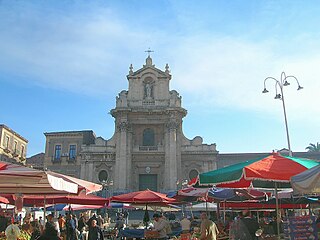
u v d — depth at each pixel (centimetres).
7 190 1313
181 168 5538
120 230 2336
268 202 2319
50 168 5941
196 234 1678
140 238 2284
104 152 5625
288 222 1101
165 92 5844
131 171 5559
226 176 1112
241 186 1435
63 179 1021
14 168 927
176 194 2131
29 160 7300
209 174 1180
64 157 5938
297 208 2712
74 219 2209
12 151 6181
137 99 5819
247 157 5888
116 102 5781
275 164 1096
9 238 1391
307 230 1066
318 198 2153
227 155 5906
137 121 5747
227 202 2520
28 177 890
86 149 5666
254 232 1448
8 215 2405
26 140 6931
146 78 5934
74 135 6034
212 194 1962
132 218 4988
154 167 5600
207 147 5591
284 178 1032
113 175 5559
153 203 2238
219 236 1669
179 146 5600
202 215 1302
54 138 6081
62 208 2734
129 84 5919
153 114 5728
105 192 5359
